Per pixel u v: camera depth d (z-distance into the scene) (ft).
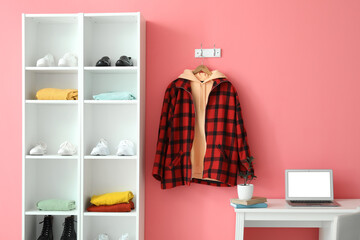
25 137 9.96
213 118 10.32
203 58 10.71
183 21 10.75
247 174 9.87
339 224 7.18
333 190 10.32
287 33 10.62
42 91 10.05
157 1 10.78
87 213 9.82
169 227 10.74
